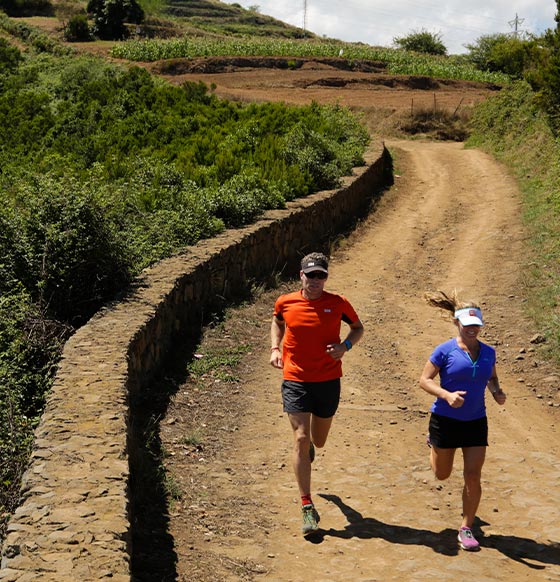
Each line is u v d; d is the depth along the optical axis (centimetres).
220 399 876
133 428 695
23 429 629
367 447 771
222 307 1206
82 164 1997
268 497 641
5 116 2766
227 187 1606
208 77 5341
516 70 6094
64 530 434
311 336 577
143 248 1145
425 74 5966
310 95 4947
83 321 943
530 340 1141
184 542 541
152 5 8400
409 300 1415
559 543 575
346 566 523
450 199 2369
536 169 2555
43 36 6247
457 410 555
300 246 1669
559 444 811
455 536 582
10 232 927
